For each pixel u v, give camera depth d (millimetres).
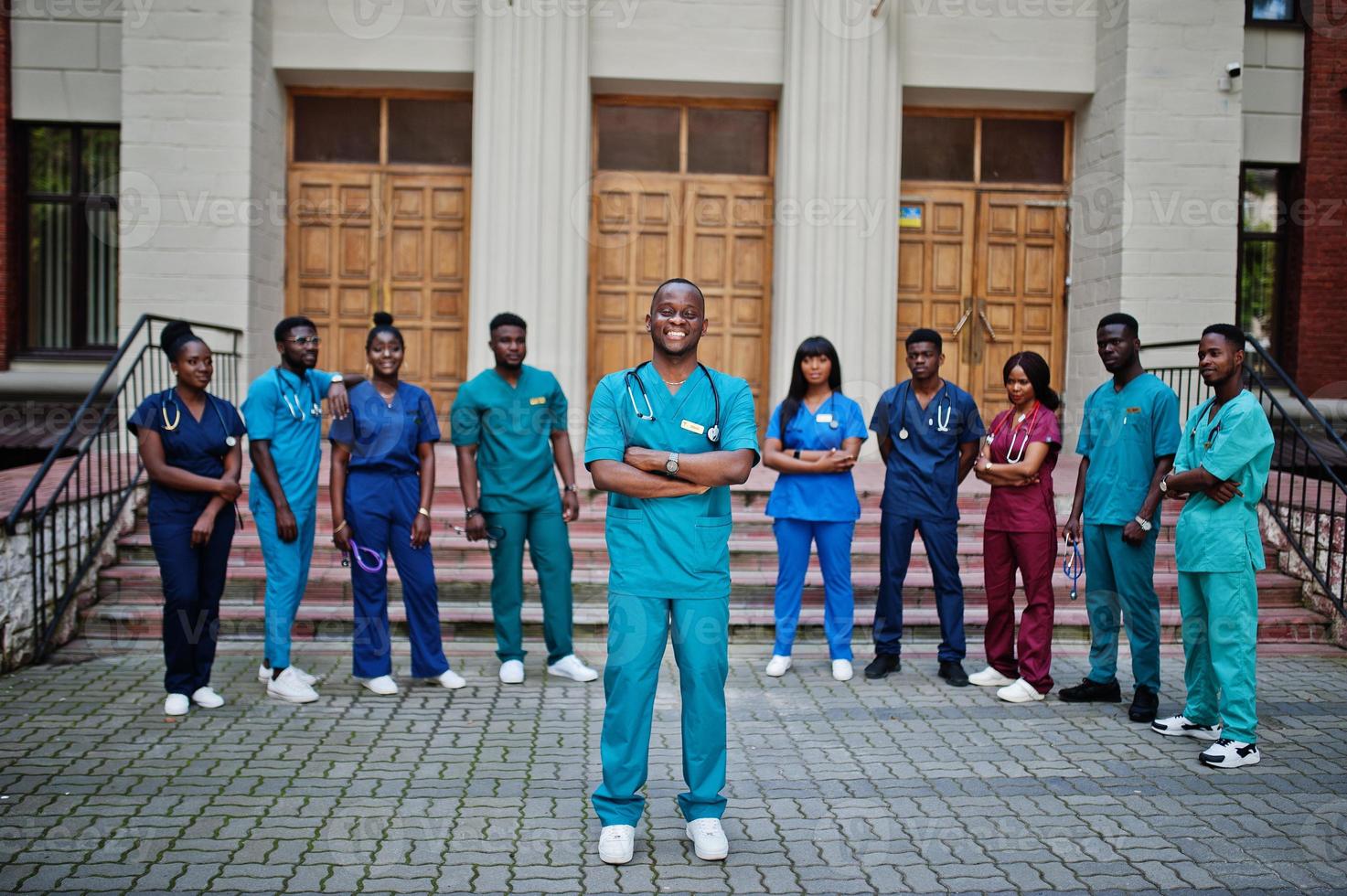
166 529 5273
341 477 5688
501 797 4293
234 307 9445
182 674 5328
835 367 6148
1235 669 4750
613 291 10281
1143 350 9742
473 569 7215
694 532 3785
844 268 9656
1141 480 5391
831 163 9625
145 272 9414
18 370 10359
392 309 10227
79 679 5910
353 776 4504
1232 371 4883
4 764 4574
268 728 5133
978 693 5875
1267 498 7777
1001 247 10523
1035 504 5742
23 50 10195
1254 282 10797
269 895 3424
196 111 9367
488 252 9547
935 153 10469
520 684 5961
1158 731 5203
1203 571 4824
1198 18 9680
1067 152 10594
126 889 3445
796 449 6102
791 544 6105
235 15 9352
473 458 5930
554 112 9516
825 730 5227
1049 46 10172
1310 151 10547
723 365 10352
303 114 10195
